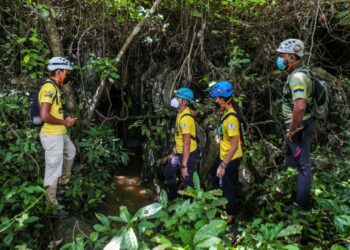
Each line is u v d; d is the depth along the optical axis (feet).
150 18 15.20
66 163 12.08
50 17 13.15
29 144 11.68
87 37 15.76
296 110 9.29
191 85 15.96
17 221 10.11
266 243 8.00
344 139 14.52
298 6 15.02
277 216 11.19
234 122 10.65
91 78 15.76
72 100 13.79
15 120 13.26
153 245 8.85
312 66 15.61
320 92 9.69
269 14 15.40
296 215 10.18
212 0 15.03
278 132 15.46
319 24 15.79
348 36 15.94
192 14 14.24
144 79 16.40
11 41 13.43
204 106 14.94
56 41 13.32
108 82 15.81
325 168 12.93
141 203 14.12
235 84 14.84
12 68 14.49
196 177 8.77
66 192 12.41
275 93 15.85
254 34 15.58
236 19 15.44
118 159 14.48
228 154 10.64
